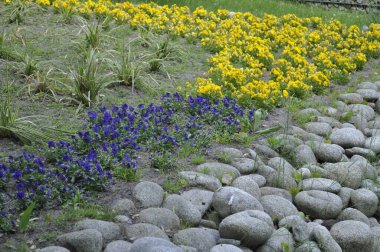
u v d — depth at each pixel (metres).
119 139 5.32
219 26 10.05
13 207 4.14
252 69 7.75
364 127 6.98
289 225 4.50
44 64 7.09
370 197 5.21
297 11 13.12
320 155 5.97
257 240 4.22
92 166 4.73
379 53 10.26
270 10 12.69
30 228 3.99
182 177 4.93
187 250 3.93
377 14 13.93
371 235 4.52
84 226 4.00
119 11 9.45
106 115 5.65
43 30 8.37
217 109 6.38
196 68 8.00
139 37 8.13
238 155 5.54
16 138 5.31
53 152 4.93
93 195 4.51
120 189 4.66
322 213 4.90
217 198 4.63
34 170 4.56
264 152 5.75
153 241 3.78
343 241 4.45
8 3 9.05
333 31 10.94
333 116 7.10
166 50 8.12
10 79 6.57
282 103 7.15
